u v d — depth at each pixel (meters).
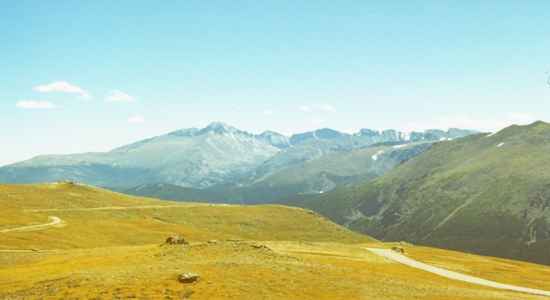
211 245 68.44
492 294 60.72
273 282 51.16
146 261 60.38
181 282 48.41
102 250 83.19
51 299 43.91
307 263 62.97
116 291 45.47
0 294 46.78
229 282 49.31
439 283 70.12
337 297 48.97
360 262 86.62
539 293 74.44
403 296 52.31
